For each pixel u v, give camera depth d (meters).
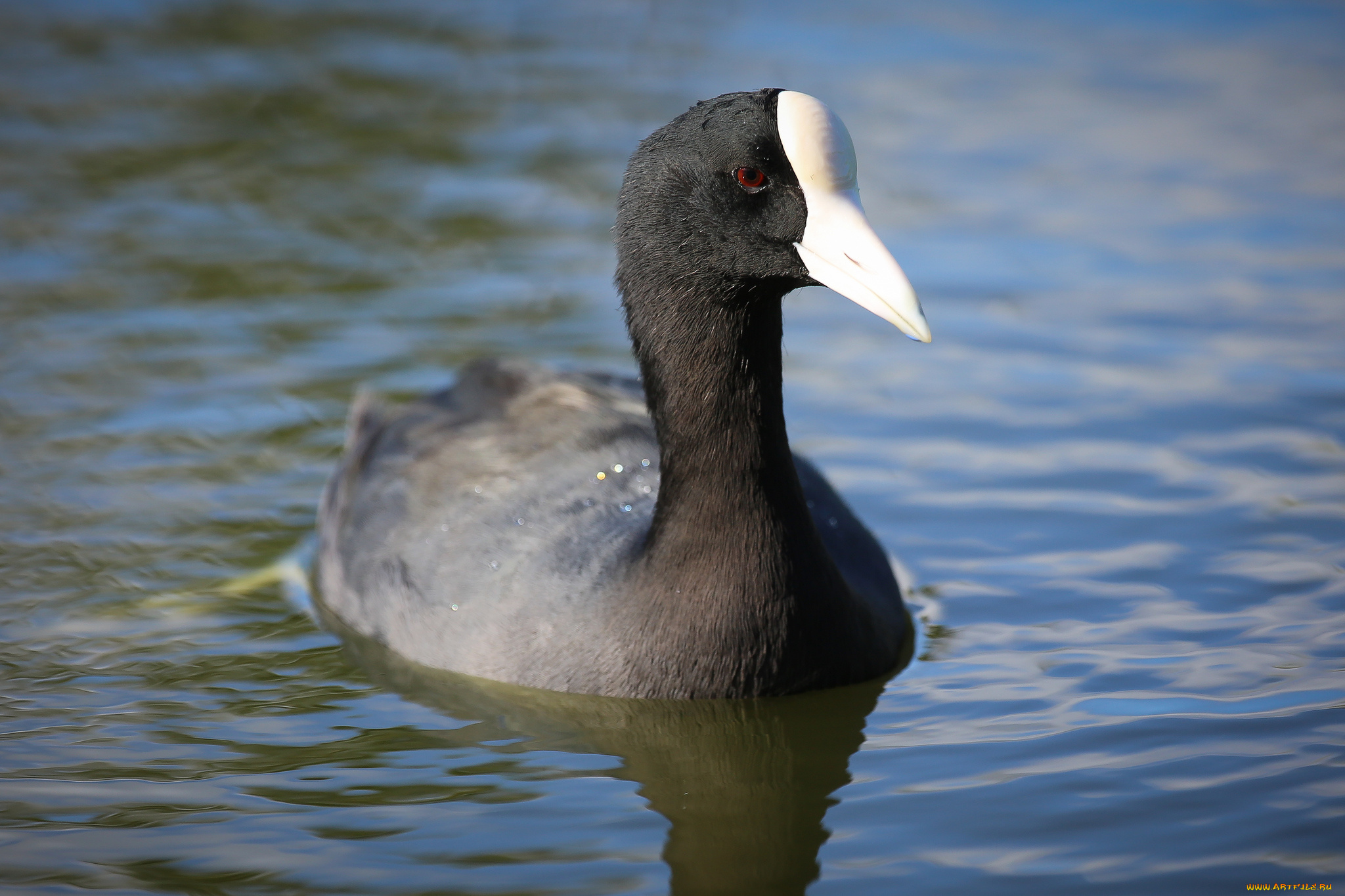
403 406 12.38
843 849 7.71
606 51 27.50
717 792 8.40
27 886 7.37
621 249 9.29
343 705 9.50
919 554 11.57
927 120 23.55
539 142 22.16
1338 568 10.93
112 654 10.09
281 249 17.83
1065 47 27.80
